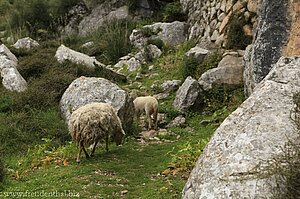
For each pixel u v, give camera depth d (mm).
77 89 12359
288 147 4949
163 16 22969
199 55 15305
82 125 9078
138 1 24672
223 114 12539
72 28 26719
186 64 15328
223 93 13398
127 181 8117
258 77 10742
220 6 16984
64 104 12430
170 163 8789
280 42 10141
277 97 5629
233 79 13648
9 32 27578
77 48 22203
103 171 8609
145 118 13102
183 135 11625
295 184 4609
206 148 5594
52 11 28000
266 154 5043
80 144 9188
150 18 24094
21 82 14344
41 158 9781
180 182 7758
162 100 14508
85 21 26375
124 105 11688
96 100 11859
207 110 13172
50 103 12812
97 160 9305
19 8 29297
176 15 22156
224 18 16406
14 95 13211
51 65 15805
